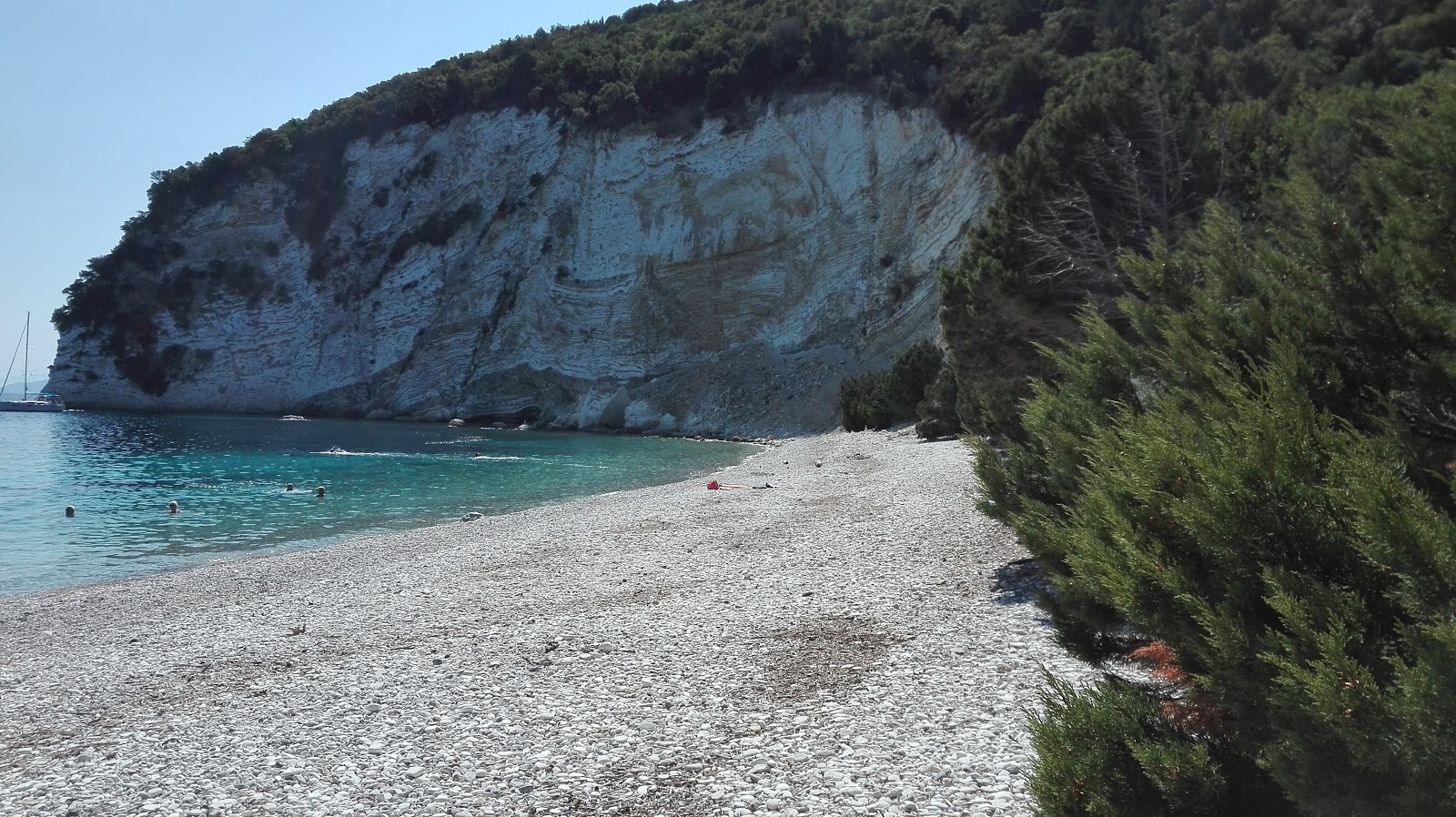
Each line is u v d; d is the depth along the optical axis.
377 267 77.56
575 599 11.97
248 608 13.19
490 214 74.56
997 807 5.09
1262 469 3.38
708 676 8.09
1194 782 3.41
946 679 7.42
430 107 80.12
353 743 7.11
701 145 67.75
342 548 18.31
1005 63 52.66
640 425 61.66
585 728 7.02
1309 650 3.01
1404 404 4.46
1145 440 4.12
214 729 7.79
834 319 58.62
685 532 17.27
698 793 5.69
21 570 18.14
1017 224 19.05
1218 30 41.53
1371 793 2.86
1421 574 2.78
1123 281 16.98
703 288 65.44
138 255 84.38
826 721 6.73
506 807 5.72
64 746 7.71
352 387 76.00
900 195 57.12
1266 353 4.92
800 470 30.02
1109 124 18.72
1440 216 4.54
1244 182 17.55
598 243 69.69
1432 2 33.72
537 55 79.69
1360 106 13.52
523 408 68.44
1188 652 3.82
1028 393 17.92
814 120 63.16
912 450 31.52
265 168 83.56
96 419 71.62
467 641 10.05
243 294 81.31
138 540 21.30
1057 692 4.31
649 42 81.56
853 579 11.66
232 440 51.88
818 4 73.00
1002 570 11.31
